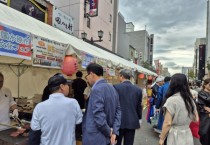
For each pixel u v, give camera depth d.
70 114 2.57
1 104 3.90
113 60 7.15
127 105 4.18
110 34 27.64
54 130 2.43
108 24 26.64
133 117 4.20
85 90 6.63
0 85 3.86
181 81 3.08
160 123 6.89
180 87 3.07
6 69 6.79
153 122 8.30
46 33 4.41
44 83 8.73
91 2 18.23
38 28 4.51
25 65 6.85
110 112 3.00
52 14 12.65
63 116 2.49
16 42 2.97
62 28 13.72
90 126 2.86
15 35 2.96
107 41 26.38
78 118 2.72
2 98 3.95
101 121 2.78
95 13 18.20
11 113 4.23
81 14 18.64
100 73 3.06
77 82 6.85
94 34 21.92
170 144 2.97
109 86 3.08
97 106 2.81
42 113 2.42
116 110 3.18
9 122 3.98
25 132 3.38
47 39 3.65
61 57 4.04
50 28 5.61
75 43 5.31
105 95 2.94
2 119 3.86
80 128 3.40
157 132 7.59
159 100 6.77
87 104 3.02
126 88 4.23
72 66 4.09
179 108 2.96
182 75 3.13
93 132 2.83
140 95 4.36
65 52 4.15
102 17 24.39
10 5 8.98
